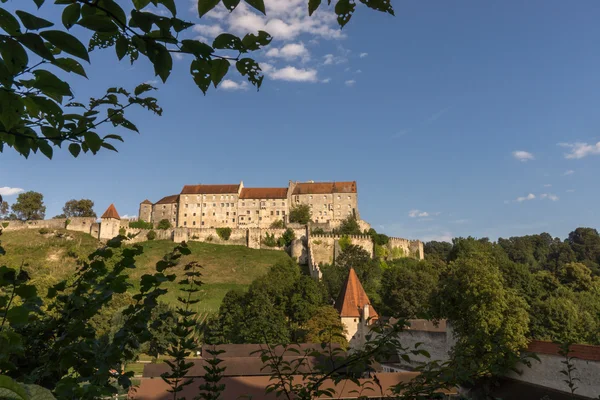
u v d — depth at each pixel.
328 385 28.66
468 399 8.13
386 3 4.89
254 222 160.25
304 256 135.38
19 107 4.96
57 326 7.48
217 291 105.06
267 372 43.44
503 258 132.88
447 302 49.00
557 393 35.19
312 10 4.93
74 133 6.57
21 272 6.73
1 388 2.58
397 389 7.84
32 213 164.12
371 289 98.56
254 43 4.89
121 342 7.07
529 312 64.44
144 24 4.21
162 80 4.80
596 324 65.38
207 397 9.51
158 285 7.44
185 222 160.25
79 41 3.91
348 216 159.25
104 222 138.25
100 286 7.20
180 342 8.58
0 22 3.83
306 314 77.69
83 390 5.86
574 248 185.50
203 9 4.32
